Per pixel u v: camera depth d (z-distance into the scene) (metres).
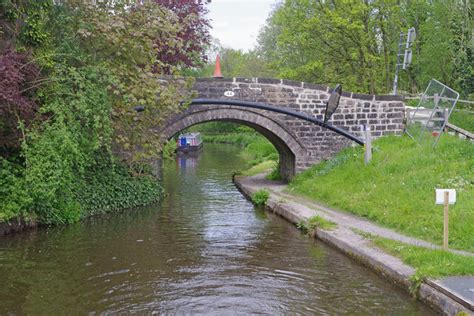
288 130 21.70
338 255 12.48
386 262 10.45
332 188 18.47
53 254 12.67
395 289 9.89
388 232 12.91
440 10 31.27
